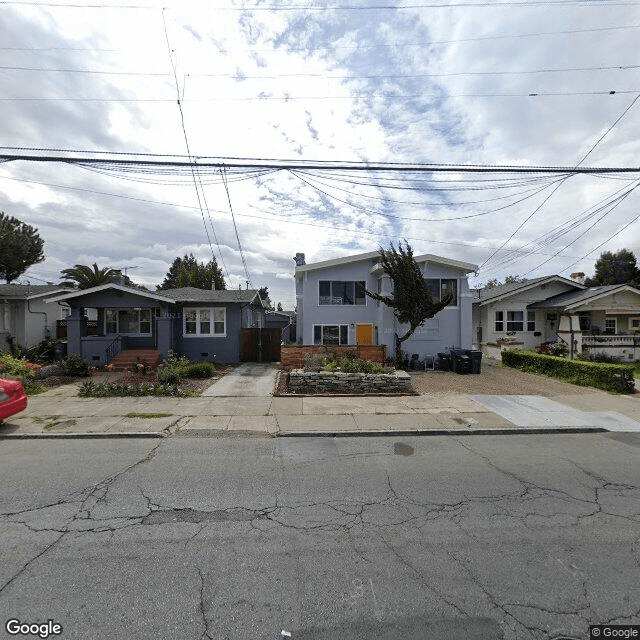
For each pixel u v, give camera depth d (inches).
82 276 976.3
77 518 152.0
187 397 390.0
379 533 141.6
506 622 98.7
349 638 93.2
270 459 223.8
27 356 665.0
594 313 816.3
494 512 158.2
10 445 249.3
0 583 112.6
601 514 156.9
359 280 714.2
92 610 102.1
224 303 673.0
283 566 121.6
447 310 672.4
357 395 400.5
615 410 345.1
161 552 128.9
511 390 438.0
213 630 95.6
